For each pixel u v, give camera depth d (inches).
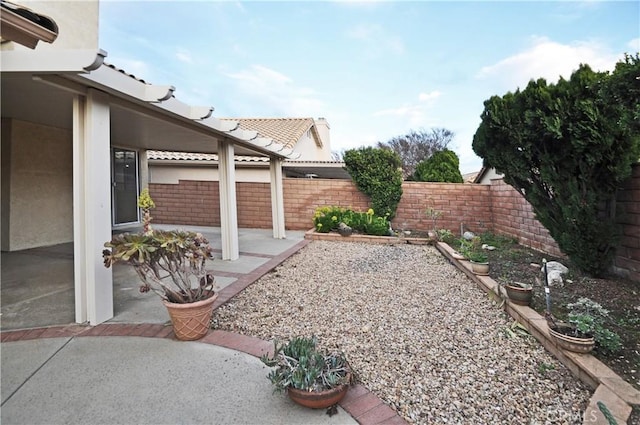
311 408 96.5
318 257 305.7
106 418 92.6
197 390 105.3
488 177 527.2
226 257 281.4
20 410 95.3
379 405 99.7
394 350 135.1
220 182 281.9
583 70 185.6
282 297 197.2
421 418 95.1
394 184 426.6
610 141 174.6
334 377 97.1
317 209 439.5
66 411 95.1
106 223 155.3
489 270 227.9
